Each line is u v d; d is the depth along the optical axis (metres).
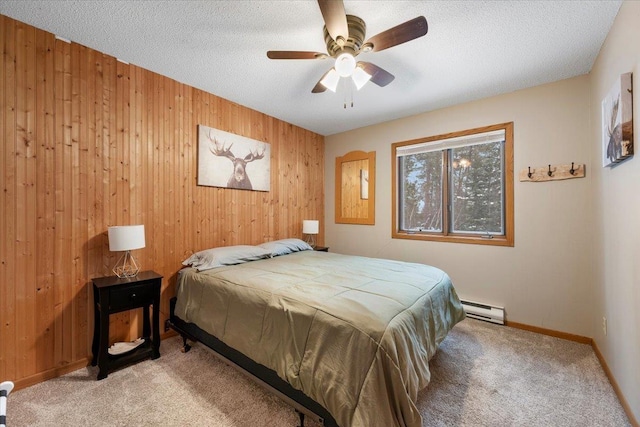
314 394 1.32
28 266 1.86
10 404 1.65
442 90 2.84
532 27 1.87
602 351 2.11
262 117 3.54
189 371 2.00
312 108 3.37
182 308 2.32
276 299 1.69
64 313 2.00
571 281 2.53
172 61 2.33
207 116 2.93
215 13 1.76
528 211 2.74
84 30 1.93
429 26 1.86
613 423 1.52
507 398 1.70
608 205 1.96
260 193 3.53
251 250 2.90
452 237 3.22
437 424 1.49
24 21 1.83
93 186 2.15
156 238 2.53
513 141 2.83
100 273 2.18
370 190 3.97
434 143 3.38
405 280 2.03
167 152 2.61
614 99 1.73
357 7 1.70
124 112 2.33
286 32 1.95
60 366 1.97
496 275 2.93
